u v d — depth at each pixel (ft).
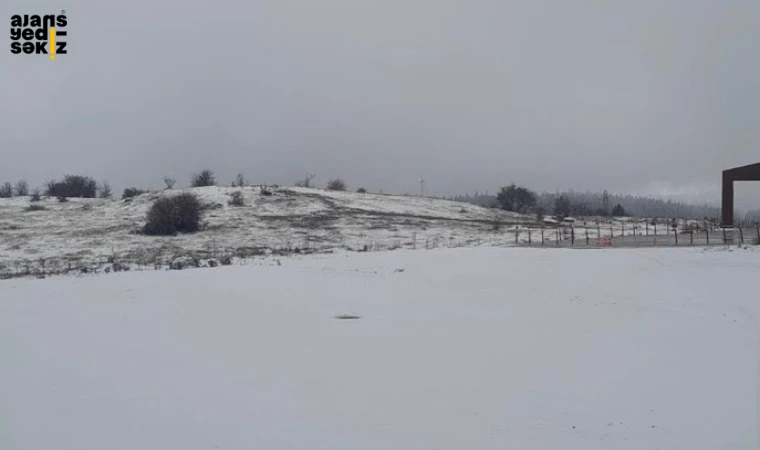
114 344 35.53
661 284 55.01
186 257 98.43
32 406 25.08
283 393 26.86
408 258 75.10
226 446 21.22
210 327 40.42
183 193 146.92
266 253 102.47
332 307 48.08
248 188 175.83
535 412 24.58
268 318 43.57
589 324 41.45
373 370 30.40
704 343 35.68
